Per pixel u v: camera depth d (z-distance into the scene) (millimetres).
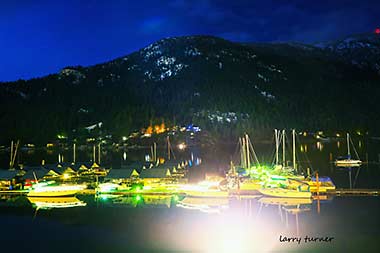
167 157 167500
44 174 85188
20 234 44406
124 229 45844
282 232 43500
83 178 91062
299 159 132500
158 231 44750
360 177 85250
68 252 38438
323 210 53062
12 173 78062
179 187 68188
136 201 61562
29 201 62906
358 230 43562
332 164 114062
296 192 60812
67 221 49688
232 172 88500
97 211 54875
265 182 69812
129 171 78250
